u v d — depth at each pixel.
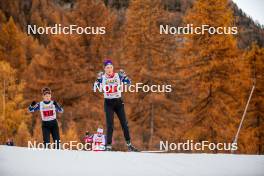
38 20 101.56
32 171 8.03
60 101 61.44
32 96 63.41
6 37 78.31
